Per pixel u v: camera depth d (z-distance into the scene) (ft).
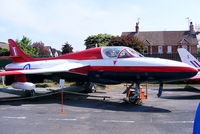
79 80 43.06
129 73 35.27
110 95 46.55
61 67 39.47
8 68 53.36
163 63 32.73
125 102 37.68
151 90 55.31
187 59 54.80
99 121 24.94
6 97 45.03
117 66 36.60
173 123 23.91
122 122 24.47
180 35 181.37
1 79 74.13
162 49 175.22
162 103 36.65
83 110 31.42
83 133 20.45
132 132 20.67
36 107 34.04
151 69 33.27
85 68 39.70
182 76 31.37
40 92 51.96
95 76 39.32
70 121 24.98
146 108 32.65
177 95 45.98
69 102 38.63
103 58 38.88
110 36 164.66
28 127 22.59
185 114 28.30
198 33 181.27
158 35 184.55
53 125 23.31
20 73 38.17
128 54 36.78
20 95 47.85
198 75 51.47
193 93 48.96
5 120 25.58
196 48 170.91
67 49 176.76
